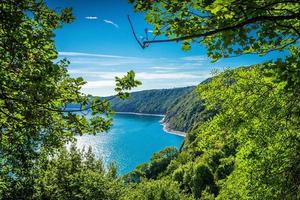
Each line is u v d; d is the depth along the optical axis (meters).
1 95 6.24
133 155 182.38
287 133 12.52
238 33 4.75
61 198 26.75
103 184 31.97
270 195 12.35
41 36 6.64
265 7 4.56
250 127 13.29
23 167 17.77
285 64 4.54
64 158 29.88
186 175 81.06
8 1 6.36
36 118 6.98
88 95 7.30
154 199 46.16
